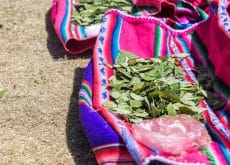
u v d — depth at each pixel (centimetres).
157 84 184
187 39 210
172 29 213
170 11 229
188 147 162
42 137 181
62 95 199
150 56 207
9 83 205
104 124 166
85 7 240
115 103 180
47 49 225
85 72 192
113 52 199
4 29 238
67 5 239
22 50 224
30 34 234
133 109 178
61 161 171
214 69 192
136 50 207
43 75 209
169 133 165
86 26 226
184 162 155
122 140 161
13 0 260
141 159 152
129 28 210
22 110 192
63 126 185
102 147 162
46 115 190
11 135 182
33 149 176
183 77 194
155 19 212
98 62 192
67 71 211
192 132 167
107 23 206
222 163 160
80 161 171
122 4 239
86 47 220
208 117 176
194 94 185
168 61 197
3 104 195
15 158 173
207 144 165
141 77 188
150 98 179
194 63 202
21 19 245
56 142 179
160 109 176
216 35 191
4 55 221
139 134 164
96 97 180
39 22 243
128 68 192
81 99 179
